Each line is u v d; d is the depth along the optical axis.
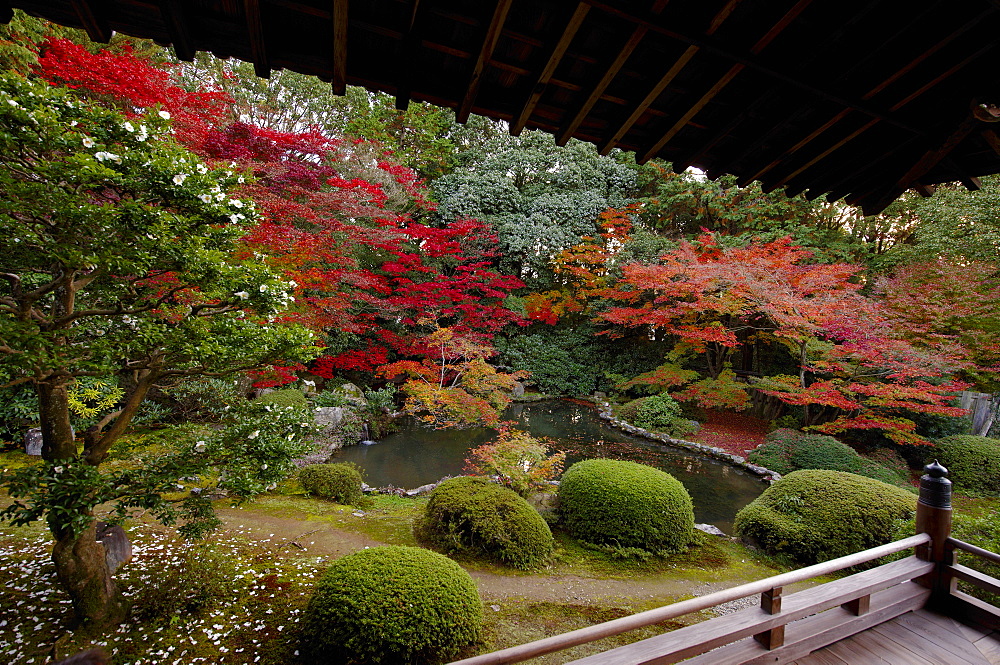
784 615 1.92
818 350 7.25
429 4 1.26
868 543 3.69
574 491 4.30
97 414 5.25
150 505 2.34
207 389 5.45
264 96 10.63
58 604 2.62
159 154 2.15
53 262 2.13
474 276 10.04
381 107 12.95
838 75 1.41
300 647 2.40
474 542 3.81
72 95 2.02
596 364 11.87
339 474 4.89
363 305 9.31
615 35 1.37
